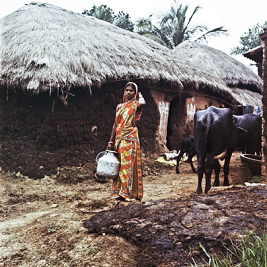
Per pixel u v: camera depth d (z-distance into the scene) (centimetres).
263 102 423
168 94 1023
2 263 235
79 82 650
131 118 362
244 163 542
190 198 311
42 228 302
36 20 773
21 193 498
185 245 225
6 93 709
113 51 805
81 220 311
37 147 650
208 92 1160
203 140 439
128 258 227
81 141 720
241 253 202
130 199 367
